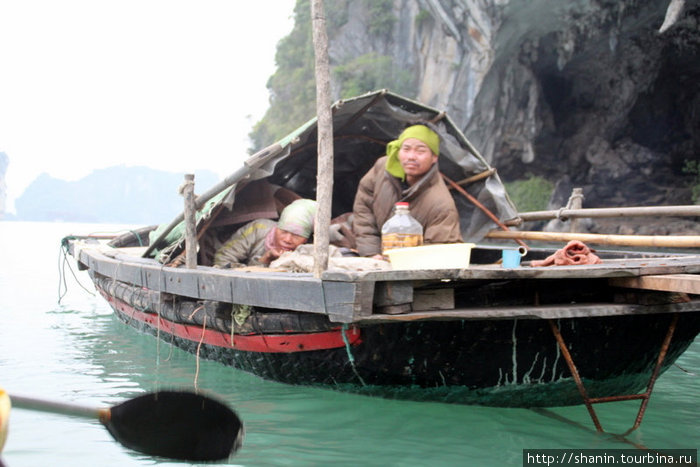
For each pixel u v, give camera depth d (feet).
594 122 99.76
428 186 17.30
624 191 103.14
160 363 16.48
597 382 12.34
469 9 78.79
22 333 21.04
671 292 11.27
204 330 14.30
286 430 11.03
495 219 19.65
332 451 10.14
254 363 13.82
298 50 131.44
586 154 101.86
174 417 6.14
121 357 17.25
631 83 91.86
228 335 13.66
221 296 12.85
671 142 100.22
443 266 10.95
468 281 11.30
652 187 101.81
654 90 95.61
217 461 5.97
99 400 12.94
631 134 101.91
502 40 81.76
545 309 10.44
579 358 11.84
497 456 10.02
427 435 10.85
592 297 12.18
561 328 11.43
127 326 21.83
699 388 14.47
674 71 91.86
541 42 87.86
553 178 106.63
